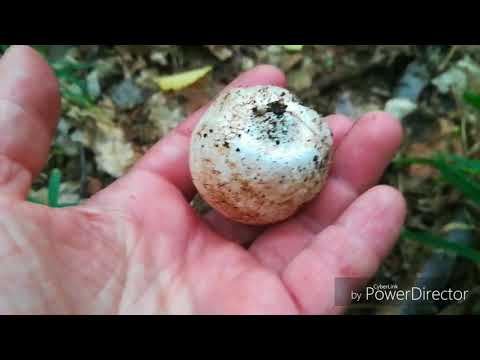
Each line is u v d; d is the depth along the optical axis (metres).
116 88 0.21
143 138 0.20
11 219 0.10
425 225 0.19
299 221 0.15
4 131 0.11
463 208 0.18
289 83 0.22
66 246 0.11
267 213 0.13
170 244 0.13
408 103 0.21
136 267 0.12
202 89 0.21
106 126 0.20
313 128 0.13
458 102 0.21
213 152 0.13
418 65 0.22
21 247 0.10
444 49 0.22
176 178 0.15
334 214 0.15
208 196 0.13
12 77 0.11
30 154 0.12
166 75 0.22
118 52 0.21
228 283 0.12
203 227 0.14
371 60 0.22
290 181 0.13
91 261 0.11
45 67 0.12
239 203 0.13
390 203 0.13
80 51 0.21
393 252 0.18
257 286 0.12
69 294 0.11
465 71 0.22
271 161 0.13
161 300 0.12
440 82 0.21
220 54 0.22
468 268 0.17
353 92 0.22
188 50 0.22
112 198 0.13
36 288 0.10
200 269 0.13
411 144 0.20
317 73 0.22
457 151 0.20
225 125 0.13
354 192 0.15
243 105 0.13
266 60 0.22
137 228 0.13
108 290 0.11
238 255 0.13
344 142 0.14
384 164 0.14
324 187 0.15
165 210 0.14
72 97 0.19
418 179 0.19
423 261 0.17
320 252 0.13
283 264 0.14
